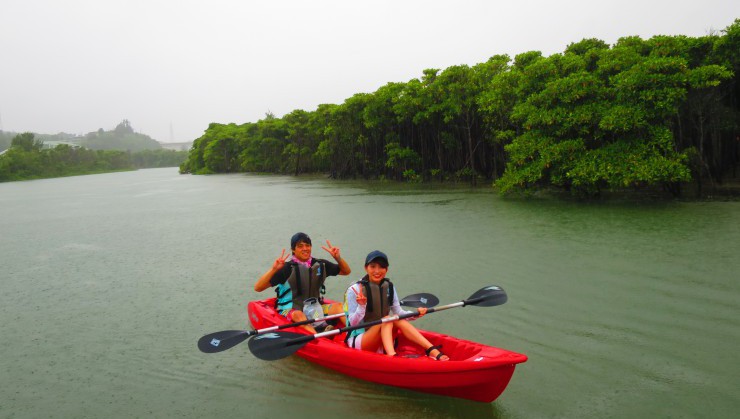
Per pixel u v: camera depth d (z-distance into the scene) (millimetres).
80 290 11430
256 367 6812
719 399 5449
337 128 46688
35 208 32719
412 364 5465
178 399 6078
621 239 12969
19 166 98938
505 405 5496
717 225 13977
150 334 8359
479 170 36656
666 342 6926
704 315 7809
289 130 60438
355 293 6090
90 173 120562
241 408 5758
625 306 8367
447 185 33531
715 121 22531
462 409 5426
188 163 102750
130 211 28297
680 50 20609
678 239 12562
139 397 6188
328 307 7301
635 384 5852
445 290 9836
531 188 23172
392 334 6266
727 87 22672
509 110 27562
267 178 60094
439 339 5988
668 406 5363
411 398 5672
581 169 19688
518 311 8422
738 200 18453
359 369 5980
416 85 36375
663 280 9547
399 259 12438
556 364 6441
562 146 20547
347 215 20906
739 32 19984
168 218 24031
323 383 6145
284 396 5922
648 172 18172
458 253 12664
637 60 20781
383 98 39719
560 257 11609
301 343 6004
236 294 10453
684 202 18578
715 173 24141
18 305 10461
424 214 19656
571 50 26688
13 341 8336
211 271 12586
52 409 6004
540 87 22547
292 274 7004
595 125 20859
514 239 13836
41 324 9148
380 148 44812
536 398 5625
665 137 18812
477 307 8750
